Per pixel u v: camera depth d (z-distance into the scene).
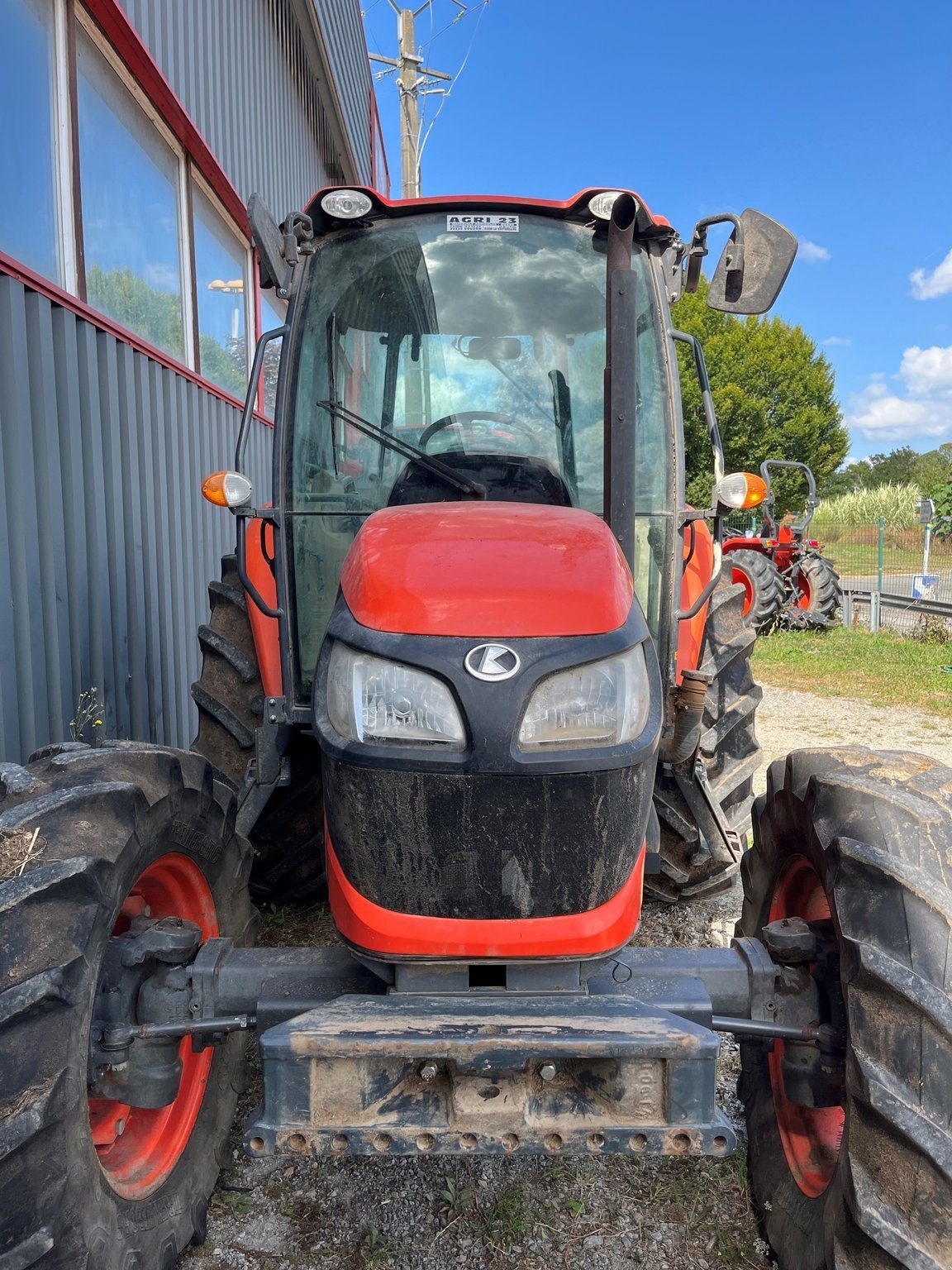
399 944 1.73
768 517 12.20
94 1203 1.63
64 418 4.02
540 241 2.63
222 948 2.04
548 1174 2.36
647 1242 2.13
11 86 3.85
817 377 34.44
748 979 1.98
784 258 2.36
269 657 2.80
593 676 1.72
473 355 2.62
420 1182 2.33
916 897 1.70
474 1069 1.59
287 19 9.15
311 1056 1.60
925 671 9.44
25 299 3.73
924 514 13.53
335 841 1.82
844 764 2.07
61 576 3.97
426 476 2.57
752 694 3.67
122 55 4.94
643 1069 1.61
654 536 2.59
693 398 25.39
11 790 1.74
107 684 4.49
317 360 2.62
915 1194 1.53
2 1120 1.46
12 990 1.50
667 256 2.65
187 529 5.76
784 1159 2.07
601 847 1.72
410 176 16.91
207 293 6.67
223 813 2.28
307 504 2.60
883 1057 1.62
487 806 1.68
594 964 1.79
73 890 1.62
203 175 6.52
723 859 3.04
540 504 2.56
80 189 4.43
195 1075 2.16
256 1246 2.11
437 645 1.70
